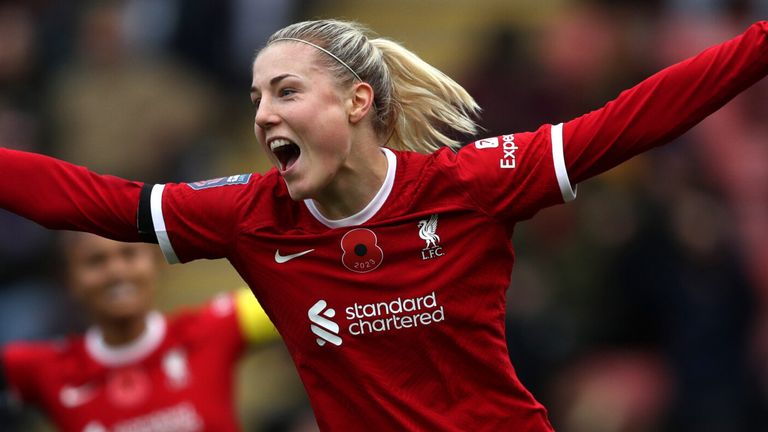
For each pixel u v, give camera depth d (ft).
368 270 43.32
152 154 117.39
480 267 43.50
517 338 87.86
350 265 43.37
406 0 139.85
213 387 68.49
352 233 43.42
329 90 42.96
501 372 44.14
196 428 67.72
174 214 44.04
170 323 69.46
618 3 115.24
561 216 94.84
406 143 47.14
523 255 91.45
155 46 124.88
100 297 68.08
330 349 43.68
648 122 42.45
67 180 44.04
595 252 92.89
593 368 91.04
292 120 42.42
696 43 115.24
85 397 68.28
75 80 120.57
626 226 93.15
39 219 43.98
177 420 67.77
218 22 124.06
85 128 117.70
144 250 68.69
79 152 116.98
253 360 111.24
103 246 67.51
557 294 92.22
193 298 120.47
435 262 43.32
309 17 128.26
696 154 103.50
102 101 118.42
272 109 42.73
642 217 93.09
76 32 121.90
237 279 121.70
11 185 43.80
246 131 125.29
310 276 43.52
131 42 124.47
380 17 139.03
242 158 123.54
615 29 113.91
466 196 43.34
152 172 116.88
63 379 68.49
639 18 114.93
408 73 45.98
